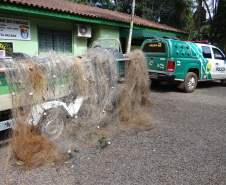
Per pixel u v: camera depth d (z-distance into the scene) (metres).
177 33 13.91
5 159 2.96
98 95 3.96
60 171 2.72
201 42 8.85
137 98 4.93
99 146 3.38
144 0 19.56
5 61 2.87
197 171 2.77
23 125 2.87
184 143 3.56
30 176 2.61
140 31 10.36
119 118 4.42
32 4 6.70
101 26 9.79
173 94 7.39
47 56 3.36
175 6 20.39
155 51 7.58
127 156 3.10
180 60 7.14
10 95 2.82
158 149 3.33
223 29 16.00
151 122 4.43
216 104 6.15
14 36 7.42
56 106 3.24
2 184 2.45
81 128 3.73
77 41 9.52
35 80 2.93
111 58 4.14
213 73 8.52
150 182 2.53
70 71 3.41
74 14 8.02
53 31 8.73
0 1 6.09
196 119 4.80
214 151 3.31
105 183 2.50
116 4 20.59
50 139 3.18
